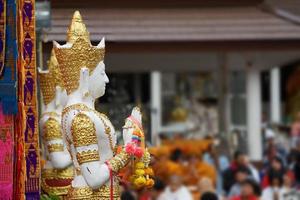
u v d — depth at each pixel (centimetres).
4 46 861
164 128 3506
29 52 911
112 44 1516
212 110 3691
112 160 889
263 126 3481
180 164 2178
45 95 1068
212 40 2350
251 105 2772
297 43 2420
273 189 2069
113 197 889
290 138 3262
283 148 3109
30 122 916
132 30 2119
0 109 862
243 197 1881
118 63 2470
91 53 910
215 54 2533
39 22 1160
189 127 3634
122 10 1948
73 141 887
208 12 2336
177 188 1870
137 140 910
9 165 867
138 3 1712
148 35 2200
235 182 2169
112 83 2680
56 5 1221
